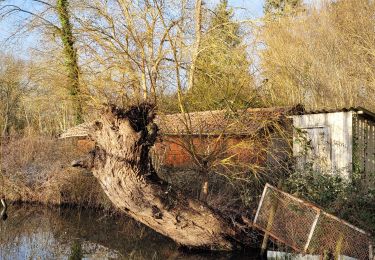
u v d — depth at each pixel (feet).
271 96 54.49
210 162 40.45
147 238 42.39
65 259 35.76
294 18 73.51
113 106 33.12
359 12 80.84
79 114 46.60
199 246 35.83
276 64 65.98
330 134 44.52
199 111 45.98
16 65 59.62
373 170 43.91
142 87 39.96
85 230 46.88
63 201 59.62
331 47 76.23
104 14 40.57
